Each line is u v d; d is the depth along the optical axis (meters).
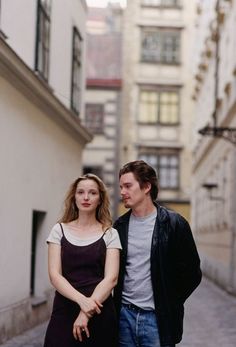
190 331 13.06
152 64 41.06
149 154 40.56
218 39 25.45
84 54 20.02
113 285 4.54
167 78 41.00
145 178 4.79
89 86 40.06
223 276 24.48
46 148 14.46
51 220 14.96
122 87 40.47
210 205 29.72
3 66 10.62
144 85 40.84
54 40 15.46
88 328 4.49
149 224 4.76
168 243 4.71
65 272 4.60
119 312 4.73
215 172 27.89
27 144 12.74
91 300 4.43
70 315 4.51
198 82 36.28
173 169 40.50
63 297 4.55
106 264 4.61
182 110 40.84
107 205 4.80
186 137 40.69
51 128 14.95
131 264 4.72
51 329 4.53
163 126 40.75
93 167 39.66
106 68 40.81
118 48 42.53
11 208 11.62
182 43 41.22
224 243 24.55
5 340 10.90
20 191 12.24
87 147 39.84
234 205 22.06
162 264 4.68
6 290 11.24
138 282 4.70
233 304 18.69
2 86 10.91
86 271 4.58
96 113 40.03
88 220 4.73
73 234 4.68
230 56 23.38
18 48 12.30
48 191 14.68
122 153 40.41
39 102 13.34
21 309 11.99
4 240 11.16
